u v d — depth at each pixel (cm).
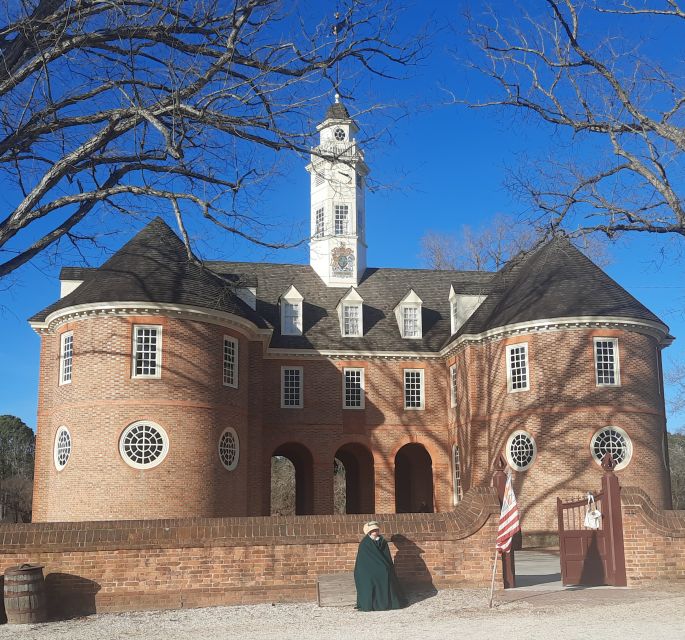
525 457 3062
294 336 3762
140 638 1244
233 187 1631
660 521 1667
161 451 2652
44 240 1591
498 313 3325
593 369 3031
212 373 2825
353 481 4550
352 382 3762
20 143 1588
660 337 3234
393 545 1596
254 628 1300
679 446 7162
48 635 1295
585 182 1773
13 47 1494
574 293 3134
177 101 1509
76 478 2627
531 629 1196
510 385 3162
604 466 1703
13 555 1476
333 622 1327
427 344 3844
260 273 4188
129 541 1515
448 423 3719
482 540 1623
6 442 8038
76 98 1592
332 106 4400
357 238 4281
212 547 1544
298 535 1573
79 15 1479
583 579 1686
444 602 1475
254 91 1547
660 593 1541
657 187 1709
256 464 3172
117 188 1547
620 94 1738
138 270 2842
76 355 2734
